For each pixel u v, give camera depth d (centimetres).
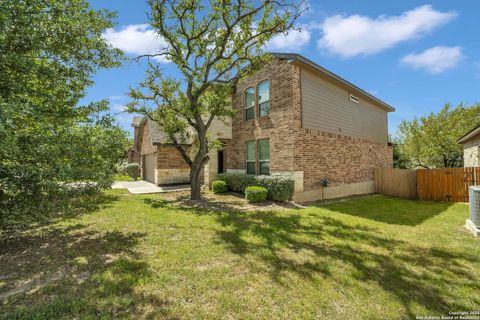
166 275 310
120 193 1120
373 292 284
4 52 346
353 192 1180
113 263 342
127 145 527
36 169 337
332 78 1051
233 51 892
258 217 638
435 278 319
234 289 283
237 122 1259
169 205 809
